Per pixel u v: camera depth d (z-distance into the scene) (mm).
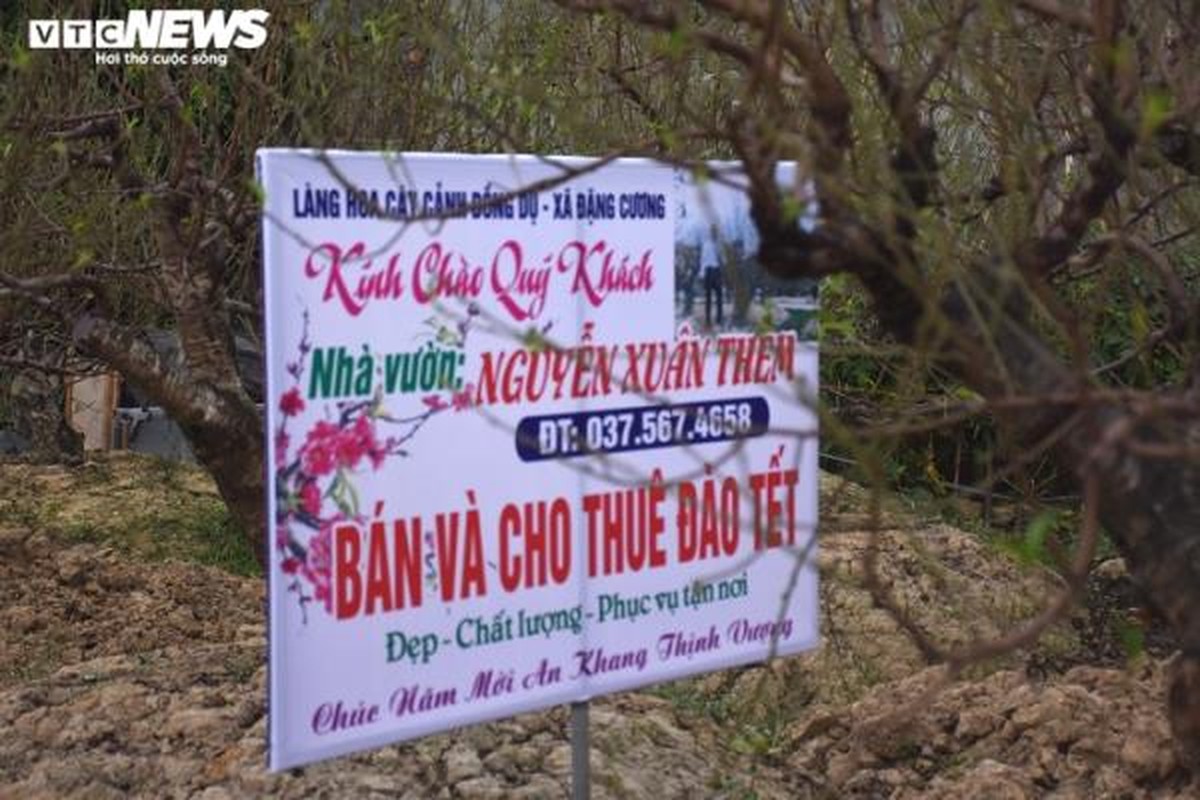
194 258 4559
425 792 3645
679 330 3367
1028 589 5453
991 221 3836
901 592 5496
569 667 3268
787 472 3553
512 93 3602
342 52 4969
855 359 6145
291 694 2928
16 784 3734
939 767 3971
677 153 3312
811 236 2562
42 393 8156
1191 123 2867
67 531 7020
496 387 3143
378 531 3020
